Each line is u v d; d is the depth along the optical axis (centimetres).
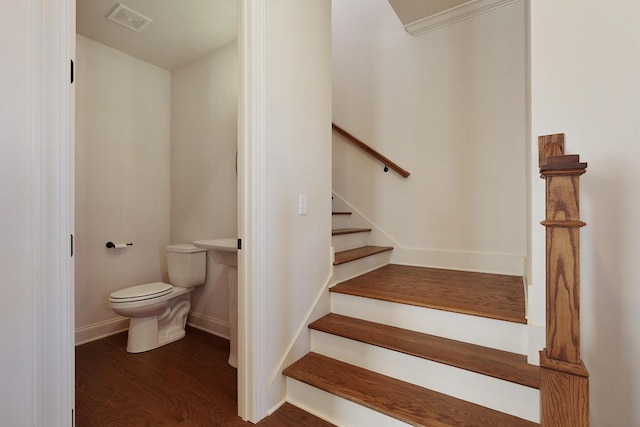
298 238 167
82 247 238
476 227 245
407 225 277
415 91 273
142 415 145
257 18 138
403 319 168
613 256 112
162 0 201
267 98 143
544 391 83
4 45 73
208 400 157
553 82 120
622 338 110
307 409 147
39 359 79
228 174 252
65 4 84
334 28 323
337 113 320
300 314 169
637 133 109
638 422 108
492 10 237
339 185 316
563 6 119
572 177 82
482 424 114
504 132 233
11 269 75
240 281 143
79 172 237
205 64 270
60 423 82
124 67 266
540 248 125
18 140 76
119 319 257
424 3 241
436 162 262
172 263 252
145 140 281
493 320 143
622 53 111
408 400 129
